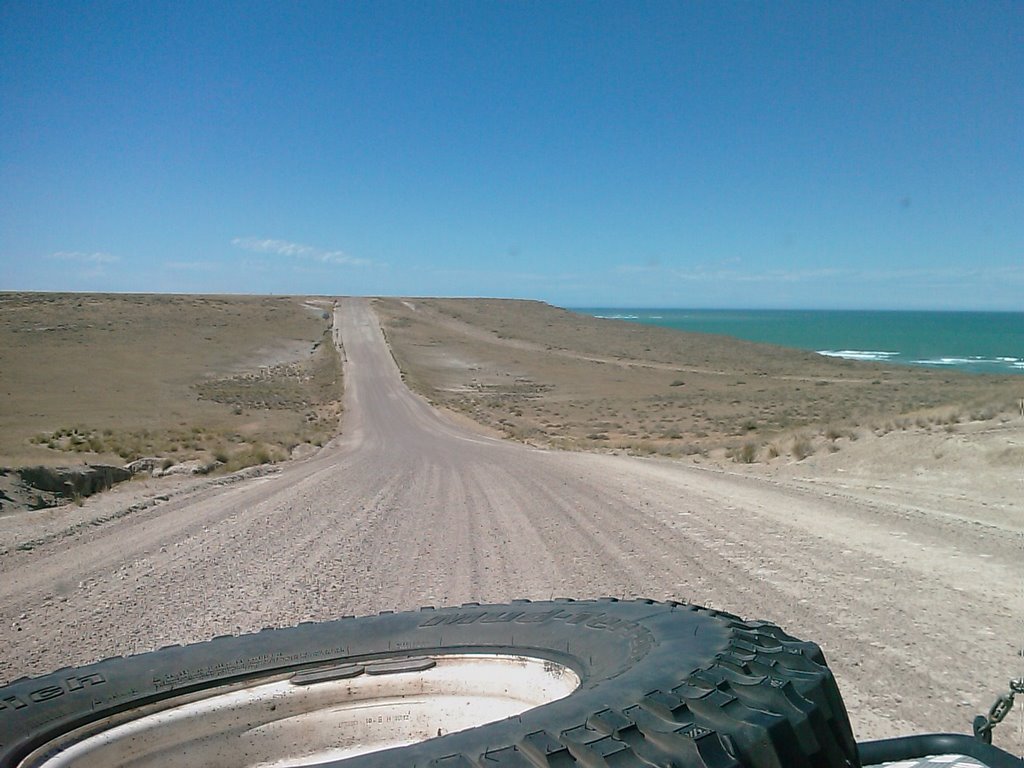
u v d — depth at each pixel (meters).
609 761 1.89
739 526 12.46
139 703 3.34
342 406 70.88
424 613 4.09
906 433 21.69
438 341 140.62
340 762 2.03
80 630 7.91
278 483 20.72
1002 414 22.20
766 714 2.12
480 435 49.47
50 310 124.69
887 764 2.67
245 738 3.41
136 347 105.81
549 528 12.88
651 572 9.46
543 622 3.75
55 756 3.00
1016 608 7.62
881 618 7.34
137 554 11.70
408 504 16.33
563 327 168.50
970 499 14.52
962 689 5.50
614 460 26.94
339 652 3.72
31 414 54.62
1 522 14.63
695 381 98.00
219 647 3.67
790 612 7.59
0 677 6.55
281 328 138.62
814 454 22.22
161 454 29.36
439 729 3.46
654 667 2.54
